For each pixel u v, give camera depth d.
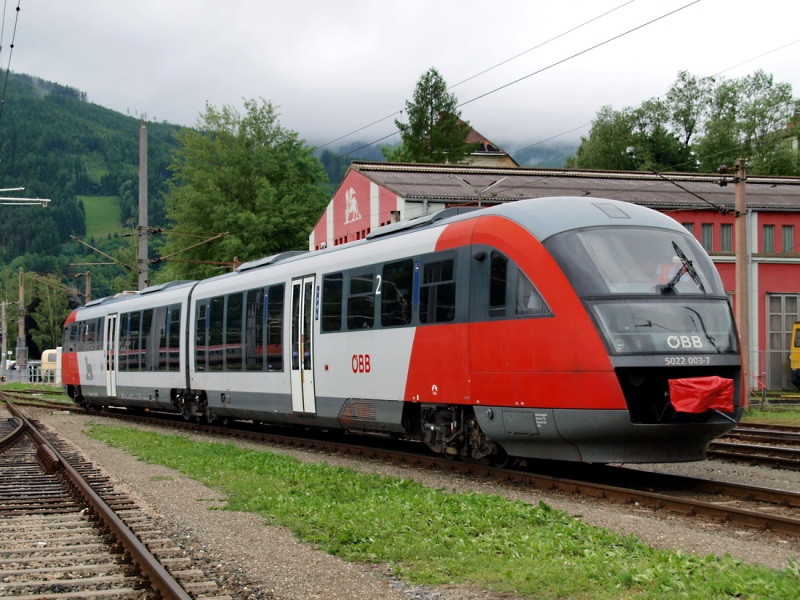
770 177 44.03
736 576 6.32
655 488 11.34
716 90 71.00
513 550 7.53
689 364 10.88
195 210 58.50
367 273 15.10
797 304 38.94
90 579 6.88
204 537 8.59
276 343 18.09
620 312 10.89
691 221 38.50
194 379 22.17
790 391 37.56
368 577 7.01
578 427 10.97
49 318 113.06
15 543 8.39
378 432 15.30
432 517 9.04
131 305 26.61
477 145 71.81
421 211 35.38
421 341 13.55
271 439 18.70
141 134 30.41
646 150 71.00
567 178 41.44
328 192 62.72
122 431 20.97
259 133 60.59
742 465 13.95
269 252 57.88
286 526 9.05
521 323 11.65
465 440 13.26
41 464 14.90
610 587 6.37
